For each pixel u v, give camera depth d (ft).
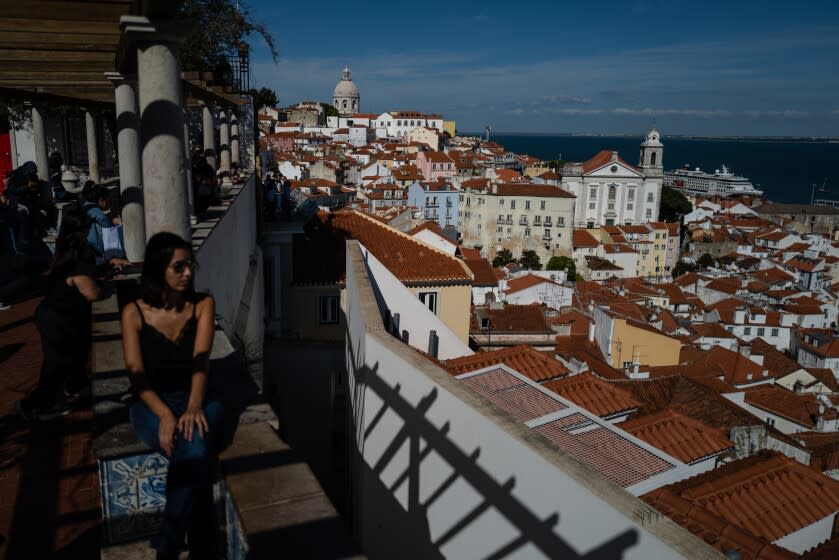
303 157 383.86
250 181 49.96
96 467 15.17
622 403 34.86
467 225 337.11
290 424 55.01
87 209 25.12
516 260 321.52
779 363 178.09
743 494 30.40
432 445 19.01
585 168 375.25
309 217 64.39
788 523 28.89
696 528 22.62
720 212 446.19
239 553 9.39
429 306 56.13
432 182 338.54
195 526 10.34
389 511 23.36
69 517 13.29
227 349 15.46
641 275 339.16
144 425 10.61
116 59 22.15
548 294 195.52
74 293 16.30
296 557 8.33
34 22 17.20
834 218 455.22
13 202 33.68
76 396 17.93
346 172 421.18
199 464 10.20
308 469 10.59
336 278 56.08
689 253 360.28
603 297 200.34
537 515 14.07
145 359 10.74
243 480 10.16
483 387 29.45
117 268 22.85
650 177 373.20
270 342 55.36
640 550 11.41
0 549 12.28
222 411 11.30
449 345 40.57
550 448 14.29
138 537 10.99
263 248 55.88
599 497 12.29
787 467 32.94
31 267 32.58
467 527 17.12
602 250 324.19
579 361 83.51
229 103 50.78
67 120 60.44
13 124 57.77
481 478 16.35
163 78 14.82
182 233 15.65
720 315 234.58
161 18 14.53
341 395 55.57
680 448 33.35
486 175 359.25
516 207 319.06
